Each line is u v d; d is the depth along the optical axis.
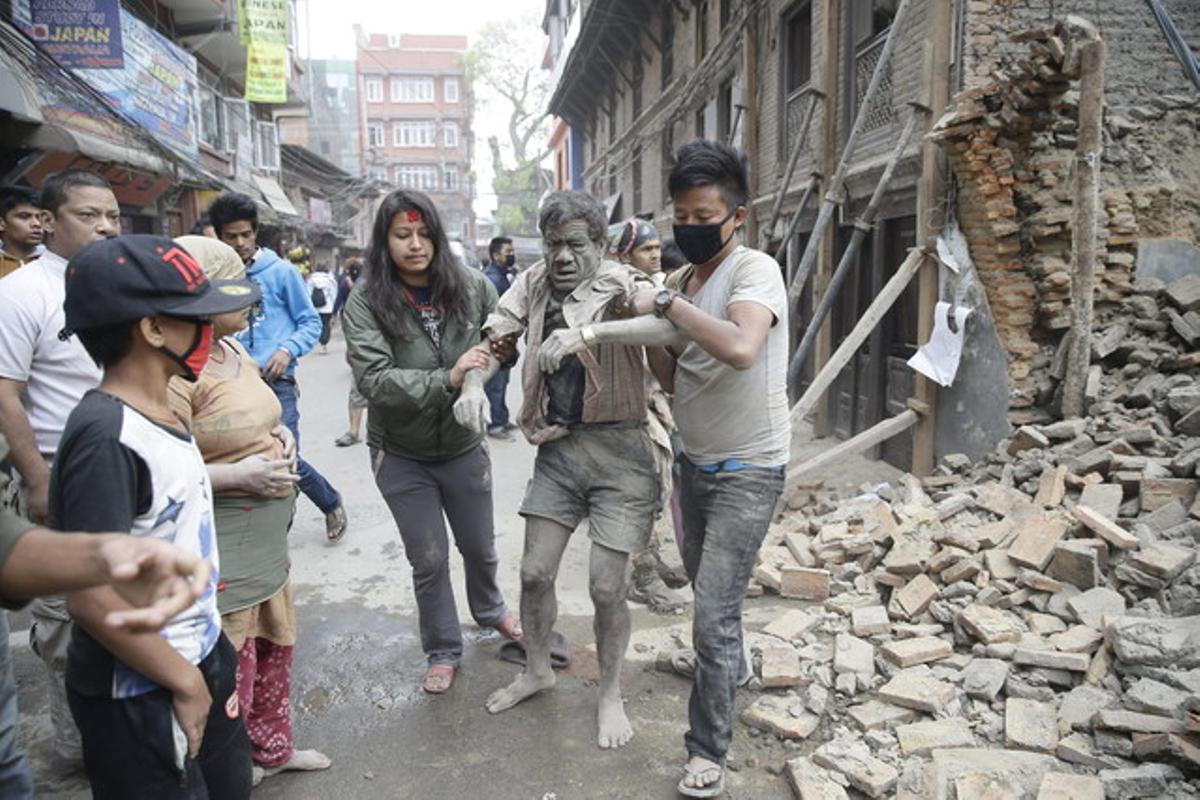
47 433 2.72
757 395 2.58
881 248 6.91
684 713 3.28
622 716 3.12
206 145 15.45
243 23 15.46
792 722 3.05
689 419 2.68
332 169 28.55
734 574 2.64
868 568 4.23
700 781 2.68
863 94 7.29
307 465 4.95
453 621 3.53
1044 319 5.04
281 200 20.34
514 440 8.02
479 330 3.32
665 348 2.90
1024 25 5.53
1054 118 4.86
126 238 1.71
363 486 6.38
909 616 3.65
